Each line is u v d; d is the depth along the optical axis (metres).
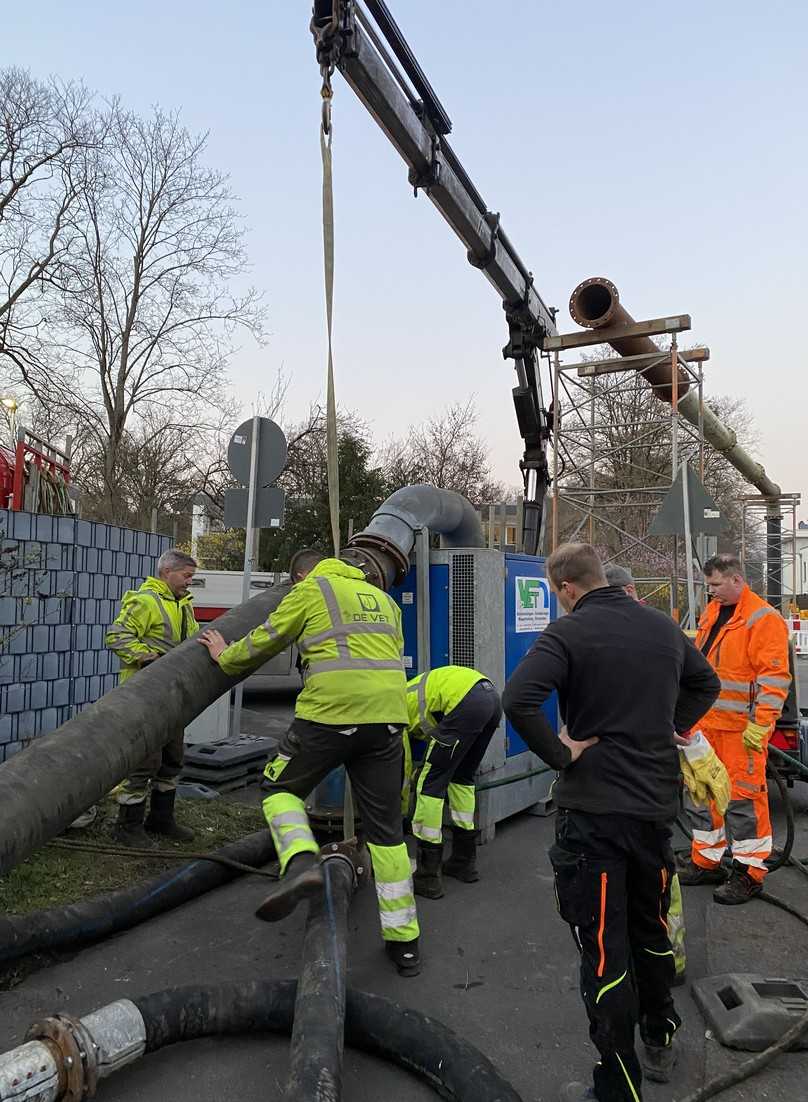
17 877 4.21
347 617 3.68
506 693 2.60
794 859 5.18
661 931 2.77
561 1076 2.89
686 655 2.86
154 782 5.09
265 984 3.07
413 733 4.73
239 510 7.55
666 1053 2.86
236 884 4.68
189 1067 2.86
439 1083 2.73
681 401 15.63
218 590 12.94
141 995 3.14
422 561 5.68
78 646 6.41
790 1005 3.19
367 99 5.34
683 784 5.00
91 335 26.28
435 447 36.06
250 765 6.77
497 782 5.58
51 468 7.86
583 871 2.57
